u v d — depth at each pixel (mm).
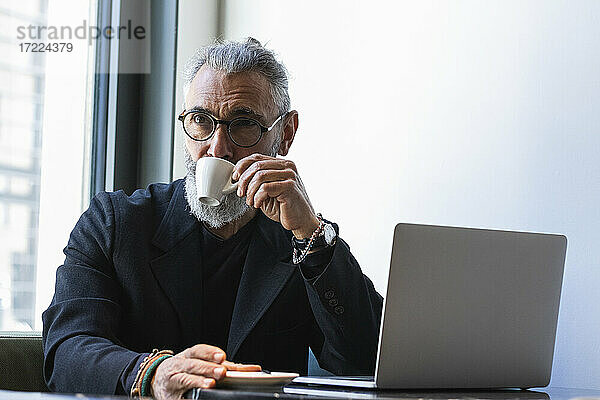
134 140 3084
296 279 2145
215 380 1446
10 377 1979
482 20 2354
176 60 3076
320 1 2830
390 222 2539
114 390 1617
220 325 2168
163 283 2098
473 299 1708
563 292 2135
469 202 2342
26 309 2814
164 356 1604
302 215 1911
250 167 1910
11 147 2805
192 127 2062
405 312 1619
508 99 2273
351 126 2691
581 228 2102
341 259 1958
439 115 2436
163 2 3104
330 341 2039
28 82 2854
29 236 2836
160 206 2221
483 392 1741
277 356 2154
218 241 2164
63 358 1777
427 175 2449
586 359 2076
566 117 2146
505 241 1747
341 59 2742
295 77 2904
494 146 2295
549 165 2172
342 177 2703
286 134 2240
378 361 1601
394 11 2588
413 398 1478
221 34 3195
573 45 2146
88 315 1925
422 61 2494
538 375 1853
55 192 2910
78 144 2980
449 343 1682
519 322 1791
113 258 2086
